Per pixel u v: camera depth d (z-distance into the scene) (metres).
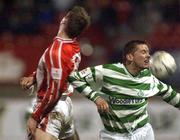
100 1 50.25
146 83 20.02
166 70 20.78
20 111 38.53
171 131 38.69
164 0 50.94
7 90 43.53
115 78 19.75
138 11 50.06
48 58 19.39
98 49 46.78
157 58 20.94
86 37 47.72
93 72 19.66
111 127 20.00
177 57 46.09
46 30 48.19
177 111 38.78
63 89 19.48
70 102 20.89
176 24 49.66
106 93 19.91
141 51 19.67
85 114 38.03
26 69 46.25
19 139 38.31
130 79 19.78
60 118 20.19
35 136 19.75
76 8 19.83
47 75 19.53
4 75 45.72
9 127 38.44
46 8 50.12
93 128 37.97
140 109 19.95
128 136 19.95
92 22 48.38
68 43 19.64
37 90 20.14
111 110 19.88
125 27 48.72
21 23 48.91
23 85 20.61
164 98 20.70
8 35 47.94
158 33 48.31
